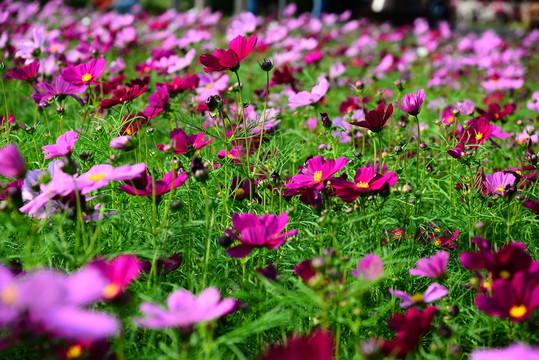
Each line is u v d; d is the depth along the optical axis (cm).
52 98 173
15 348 129
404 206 153
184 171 148
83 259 129
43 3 697
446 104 220
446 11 951
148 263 137
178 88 183
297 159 175
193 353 124
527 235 154
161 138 200
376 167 162
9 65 265
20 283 110
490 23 1229
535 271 125
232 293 136
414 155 181
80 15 664
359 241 143
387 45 562
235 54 150
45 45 235
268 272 134
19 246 140
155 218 139
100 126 159
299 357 113
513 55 413
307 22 557
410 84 337
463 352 136
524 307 122
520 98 279
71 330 107
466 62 355
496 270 126
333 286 126
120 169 132
